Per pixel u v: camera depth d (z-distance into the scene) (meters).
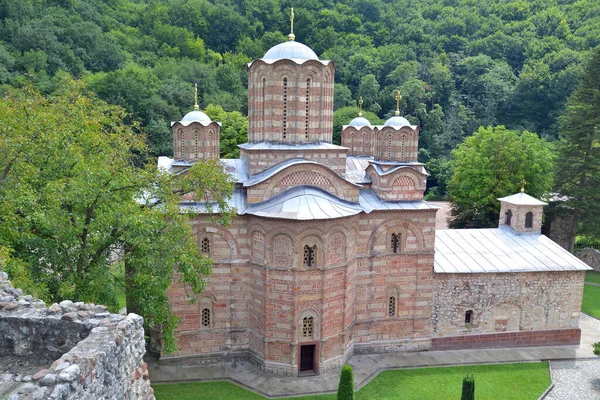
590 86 52.81
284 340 28.78
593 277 51.56
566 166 53.47
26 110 24.81
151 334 30.73
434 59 107.81
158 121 72.62
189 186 25.70
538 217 38.31
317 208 28.19
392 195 32.25
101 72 81.19
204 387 27.55
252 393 27.02
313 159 30.80
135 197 25.08
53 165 23.22
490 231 38.69
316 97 30.64
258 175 30.33
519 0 129.38
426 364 31.38
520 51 108.88
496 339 34.25
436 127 91.88
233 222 29.58
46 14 90.44
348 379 23.45
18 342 12.75
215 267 29.84
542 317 34.72
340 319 29.86
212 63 102.31
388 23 123.56
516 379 29.83
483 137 59.62
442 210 79.00
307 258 28.31
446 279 33.19
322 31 109.75
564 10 114.69
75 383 9.71
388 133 32.81
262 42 106.88
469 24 121.69
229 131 69.31
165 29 107.12
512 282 33.97
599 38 99.25
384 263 31.89
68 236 21.09
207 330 30.25
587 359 33.03
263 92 30.67
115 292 23.77
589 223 53.22
